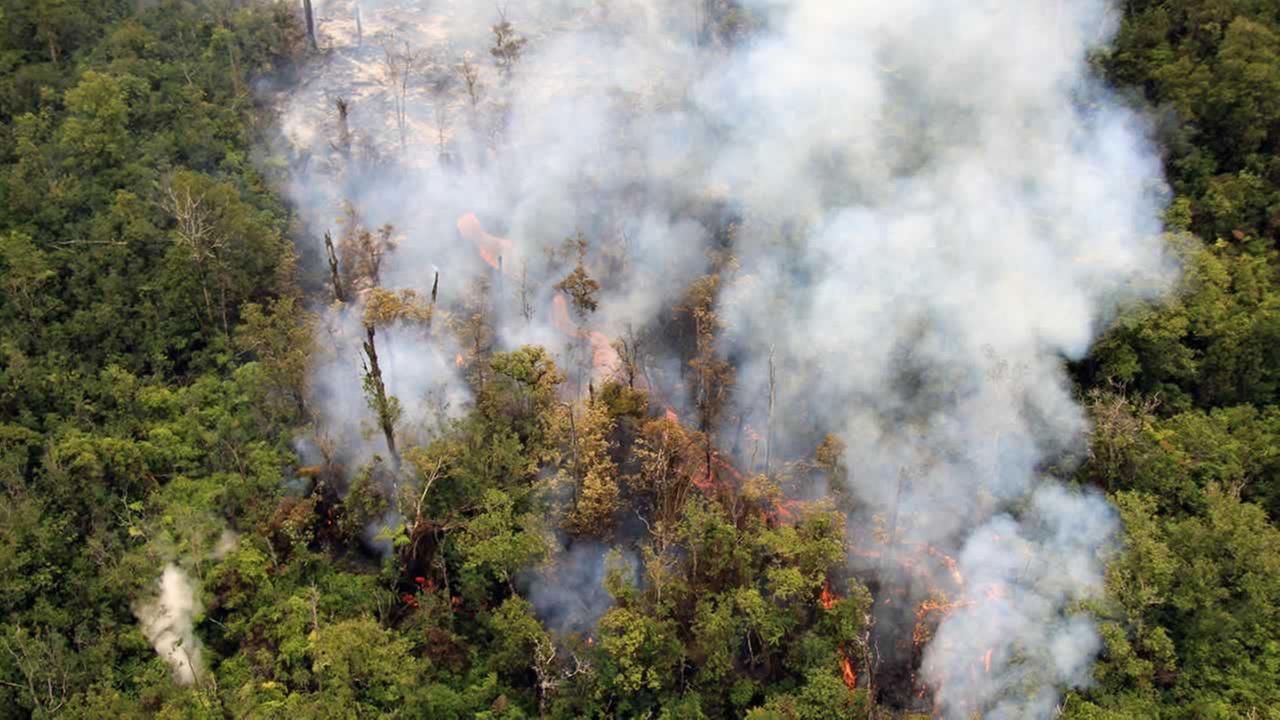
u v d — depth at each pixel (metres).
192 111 76.25
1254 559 55.91
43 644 49.66
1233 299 67.81
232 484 56.91
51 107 74.25
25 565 52.66
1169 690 54.47
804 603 54.16
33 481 56.88
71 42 80.12
